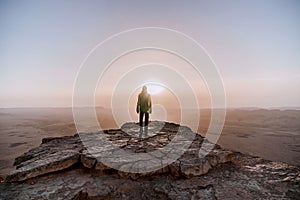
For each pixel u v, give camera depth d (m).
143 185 4.60
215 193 4.10
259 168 5.47
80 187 4.41
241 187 4.35
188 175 4.82
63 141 7.75
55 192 4.18
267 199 3.84
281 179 4.71
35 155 6.20
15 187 4.41
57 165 5.22
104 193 4.16
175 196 4.04
